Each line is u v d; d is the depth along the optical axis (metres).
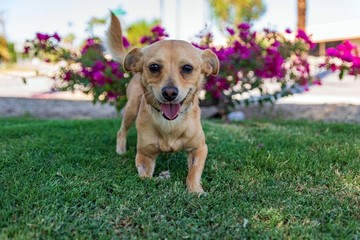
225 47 1.12
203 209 0.45
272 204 0.47
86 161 0.64
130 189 0.51
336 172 0.60
